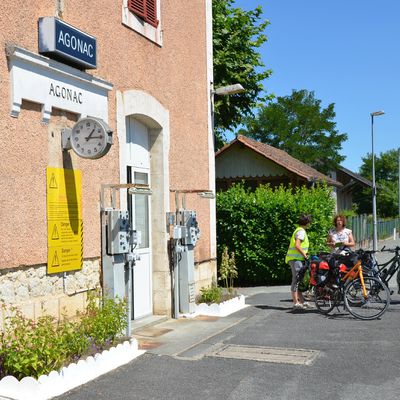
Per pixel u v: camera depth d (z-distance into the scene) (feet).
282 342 25.38
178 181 33.24
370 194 216.95
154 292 31.45
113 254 24.80
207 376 20.22
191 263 32.30
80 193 23.53
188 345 24.72
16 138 20.06
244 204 52.80
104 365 20.75
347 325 29.09
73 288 23.04
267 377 20.11
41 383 17.60
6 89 19.58
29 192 20.62
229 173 91.25
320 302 32.65
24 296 20.27
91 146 21.85
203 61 37.50
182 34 34.30
